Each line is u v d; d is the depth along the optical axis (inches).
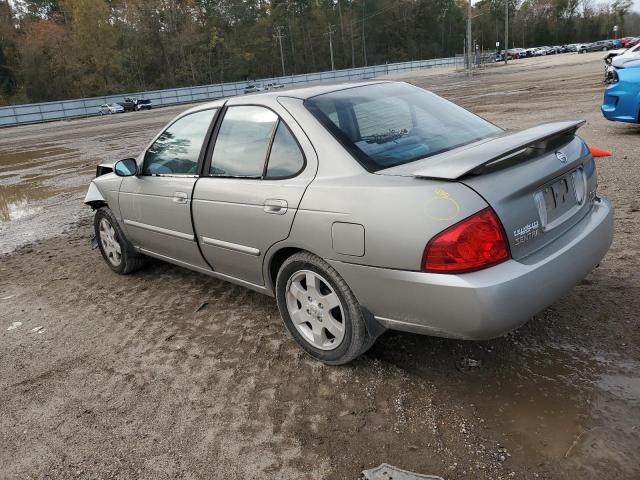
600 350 116.1
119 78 3169.3
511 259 94.5
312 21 4200.3
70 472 98.0
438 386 110.7
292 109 121.9
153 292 178.7
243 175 129.9
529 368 112.9
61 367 135.7
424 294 94.7
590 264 108.8
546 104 582.9
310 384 116.3
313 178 112.7
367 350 121.7
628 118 324.8
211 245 141.4
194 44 3531.0
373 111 126.0
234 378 122.0
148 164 166.4
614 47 2760.8
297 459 95.0
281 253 124.6
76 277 202.7
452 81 1502.2
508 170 97.8
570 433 93.8
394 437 97.6
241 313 154.9
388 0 4448.8
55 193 391.5
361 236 100.6
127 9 3294.8
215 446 100.5
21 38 3085.6
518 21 4874.5
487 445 93.2
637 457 87.2
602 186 231.6
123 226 182.5
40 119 1873.8
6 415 117.5
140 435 106.0
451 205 91.3
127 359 136.0
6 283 204.5
